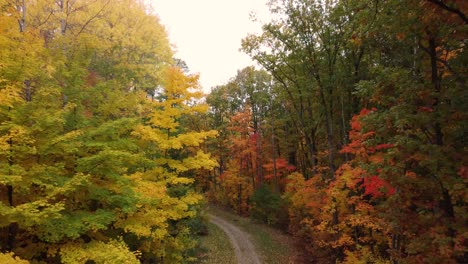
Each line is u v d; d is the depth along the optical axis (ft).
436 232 22.81
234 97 143.23
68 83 30.58
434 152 23.04
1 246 27.30
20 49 25.77
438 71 31.22
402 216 25.54
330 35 60.23
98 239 31.58
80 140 29.27
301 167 108.37
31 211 22.09
